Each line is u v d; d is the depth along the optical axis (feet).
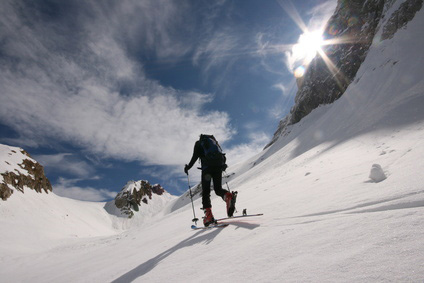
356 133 46.03
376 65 87.45
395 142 21.45
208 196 12.95
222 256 6.72
